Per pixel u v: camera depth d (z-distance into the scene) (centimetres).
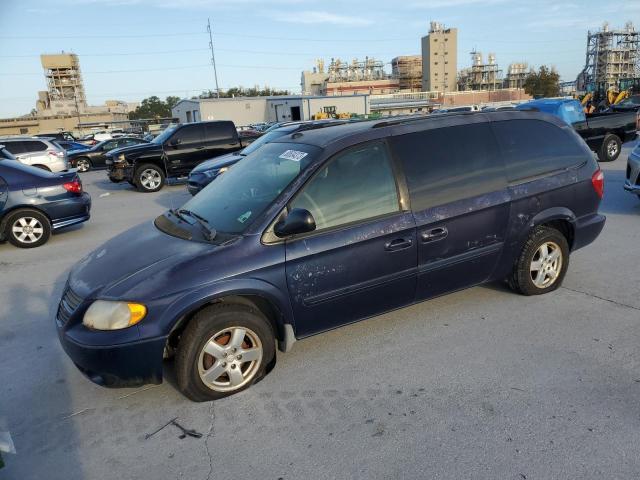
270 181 374
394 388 339
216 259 327
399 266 380
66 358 420
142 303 309
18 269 700
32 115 11250
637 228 705
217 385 336
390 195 378
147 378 320
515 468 260
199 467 278
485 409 310
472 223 407
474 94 9512
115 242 398
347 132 388
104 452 296
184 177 1449
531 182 439
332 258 352
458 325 425
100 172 2181
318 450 284
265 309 358
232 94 13162
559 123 477
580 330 405
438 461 268
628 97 3419
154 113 14162
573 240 477
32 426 327
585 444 274
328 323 370
